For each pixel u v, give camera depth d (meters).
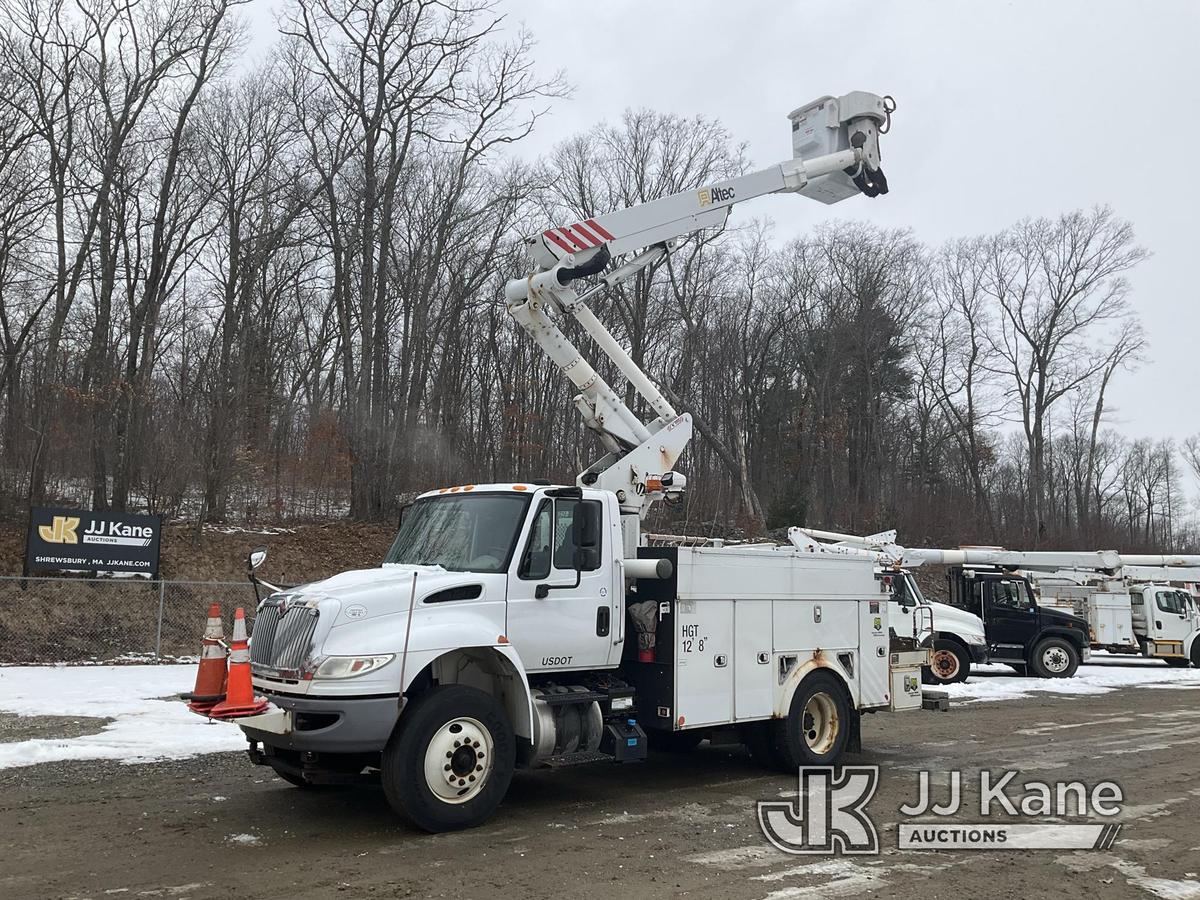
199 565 20.66
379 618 6.71
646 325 36.75
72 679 14.20
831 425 46.00
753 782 8.95
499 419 32.16
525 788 8.58
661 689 8.19
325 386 34.19
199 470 23.42
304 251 31.75
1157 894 5.73
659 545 9.23
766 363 47.62
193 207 28.00
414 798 6.61
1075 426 55.34
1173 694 17.69
